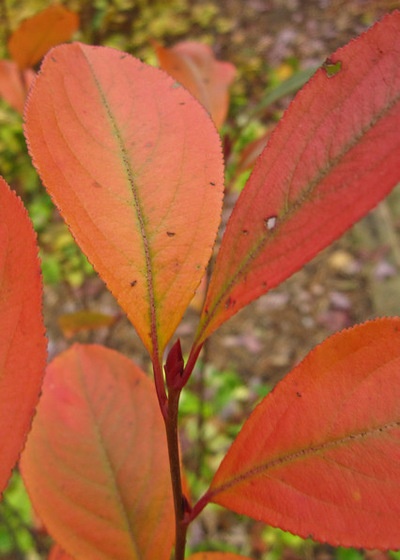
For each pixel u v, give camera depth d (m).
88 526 0.13
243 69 0.91
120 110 0.10
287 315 0.67
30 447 0.14
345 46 0.09
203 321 0.09
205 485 0.44
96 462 0.14
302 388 0.10
